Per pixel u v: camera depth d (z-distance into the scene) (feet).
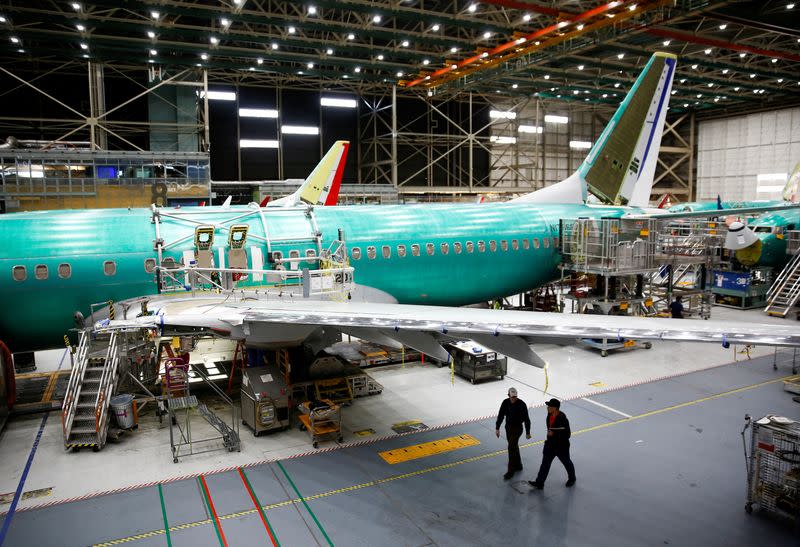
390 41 153.58
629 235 77.61
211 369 70.08
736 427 51.93
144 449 48.01
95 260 54.90
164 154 126.21
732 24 143.84
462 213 75.77
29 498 39.93
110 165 122.42
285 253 60.75
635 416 54.60
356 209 69.87
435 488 41.09
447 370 69.67
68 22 111.86
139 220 59.21
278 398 51.19
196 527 36.19
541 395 60.59
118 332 52.80
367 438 49.96
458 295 74.64
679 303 83.10
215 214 62.18
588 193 90.02
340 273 56.39
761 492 37.50
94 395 49.21
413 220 71.10
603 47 149.07
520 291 81.92
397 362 72.59
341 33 125.90
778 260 114.11
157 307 49.88
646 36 140.87
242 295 54.08
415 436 50.34
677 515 37.42
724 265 118.32
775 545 34.17
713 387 63.31
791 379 63.26
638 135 90.63
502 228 76.89
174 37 143.02
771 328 30.25
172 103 152.56
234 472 43.78
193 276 53.83
